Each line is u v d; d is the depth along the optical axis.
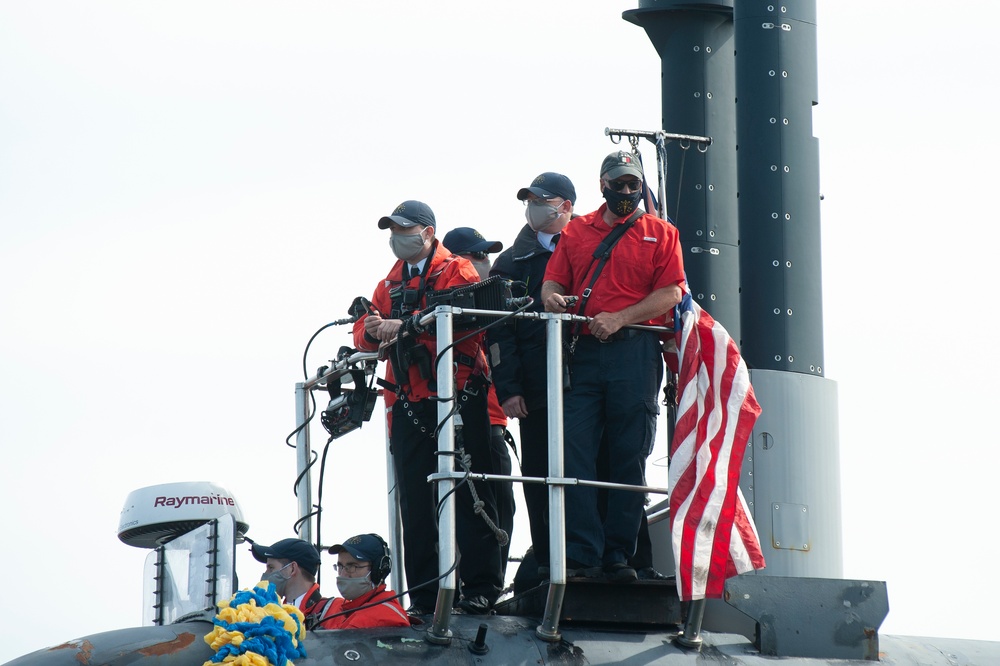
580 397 16.92
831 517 20.53
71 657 14.43
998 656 16.89
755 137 21.22
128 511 19.33
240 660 14.23
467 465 15.60
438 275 18.06
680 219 21.81
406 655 14.99
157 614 17.06
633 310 16.83
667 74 22.23
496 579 17.30
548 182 18.80
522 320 18.23
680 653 15.84
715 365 16.75
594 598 16.22
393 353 17.64
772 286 20.81
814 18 21.78
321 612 16.80
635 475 16.75
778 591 16.23
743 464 20.22
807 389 20.64
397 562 19.77
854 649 16.28
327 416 18.94
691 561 15.73
